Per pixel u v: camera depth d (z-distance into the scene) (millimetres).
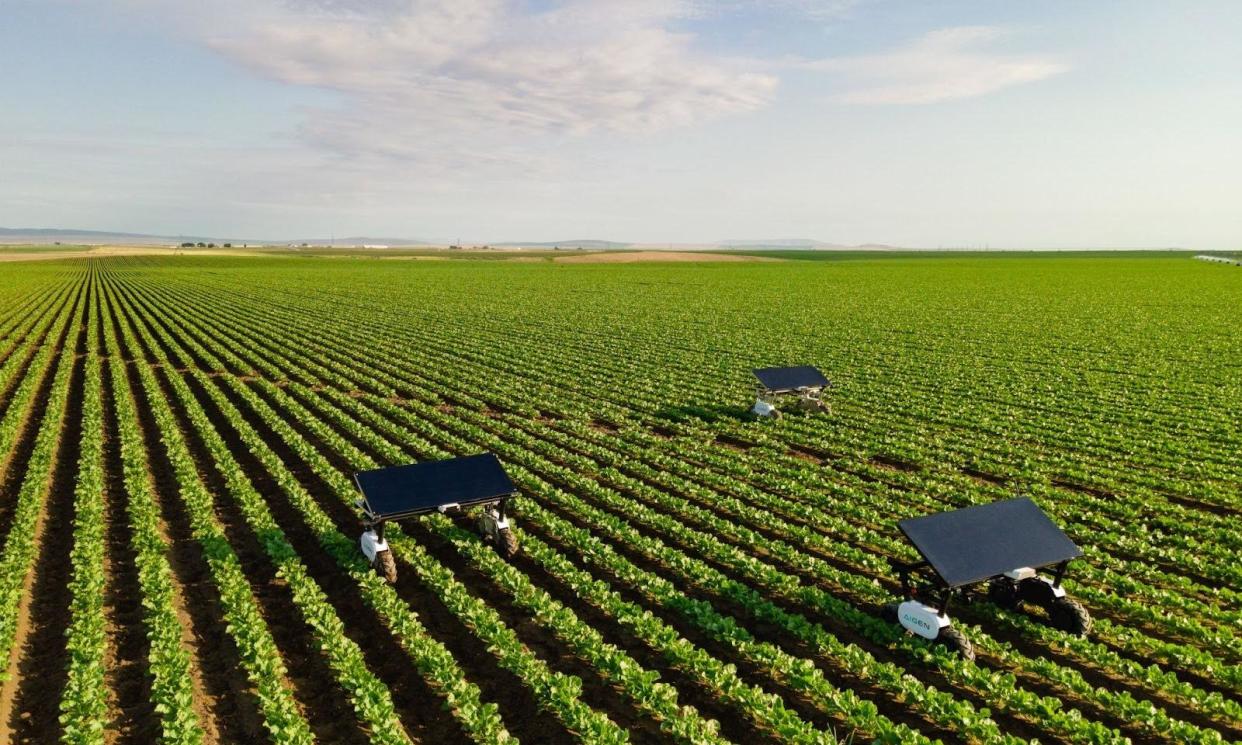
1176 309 61031
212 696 10703
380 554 14055
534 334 49469
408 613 12625
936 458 22812
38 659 11570
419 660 11172
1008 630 12570
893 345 43812
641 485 19562
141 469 19500
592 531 16906
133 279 106562
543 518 16906
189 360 38312
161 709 9898
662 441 24375
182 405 28734
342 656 11328
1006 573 11359
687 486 19625
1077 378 33781
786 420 27297
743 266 145625
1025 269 127438
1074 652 11766
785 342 45094
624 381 34094
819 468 21391
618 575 14367
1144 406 28375
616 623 12797
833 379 34031
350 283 98312
